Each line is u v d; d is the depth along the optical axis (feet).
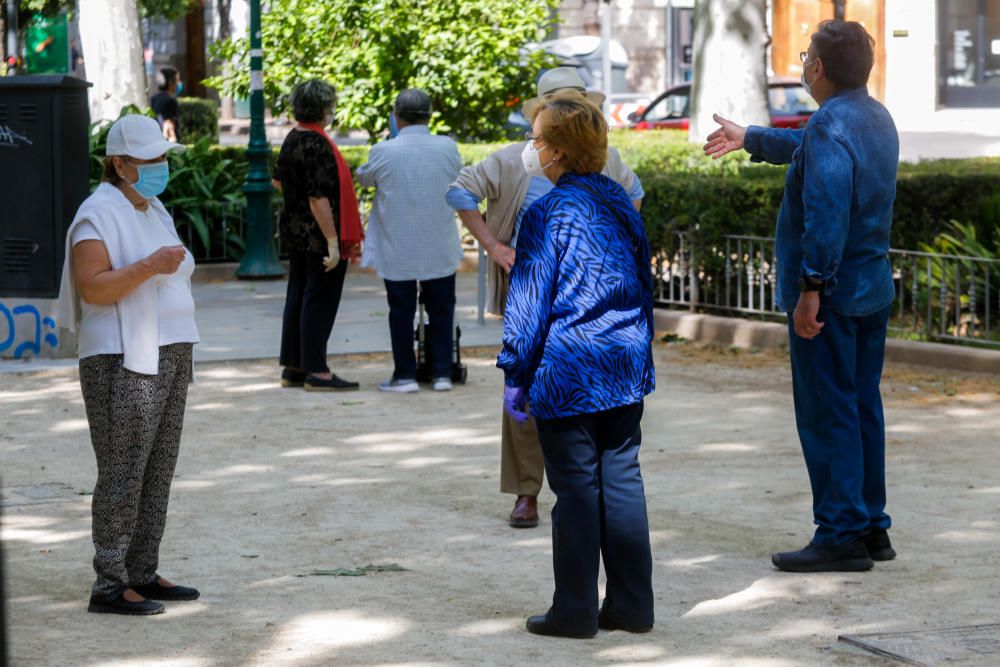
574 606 19.38
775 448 30.91
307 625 19.95
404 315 36.99
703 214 45.47
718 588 21.67
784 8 141.79
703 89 69.82
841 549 22.34
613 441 19.63
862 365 22.99
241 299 53.83
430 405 35.65
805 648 18.98
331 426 33.37
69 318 20.10
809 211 21.99
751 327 43.39
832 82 22.53
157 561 21.08
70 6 115.65
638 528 19.58
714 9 69.62
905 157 94.94
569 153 19.36
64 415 34.65
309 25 70.95
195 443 31.68
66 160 40.70
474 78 69.62
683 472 28.86
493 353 42.70
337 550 23.73
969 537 24.17
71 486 28.04
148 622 20.11
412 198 36.29
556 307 19.13
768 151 24.29
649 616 19.67
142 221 20.06
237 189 63.72
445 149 36.47
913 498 26.66
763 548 23.75
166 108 88.12
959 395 35.99
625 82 156.76
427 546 23.98
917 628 19.70
